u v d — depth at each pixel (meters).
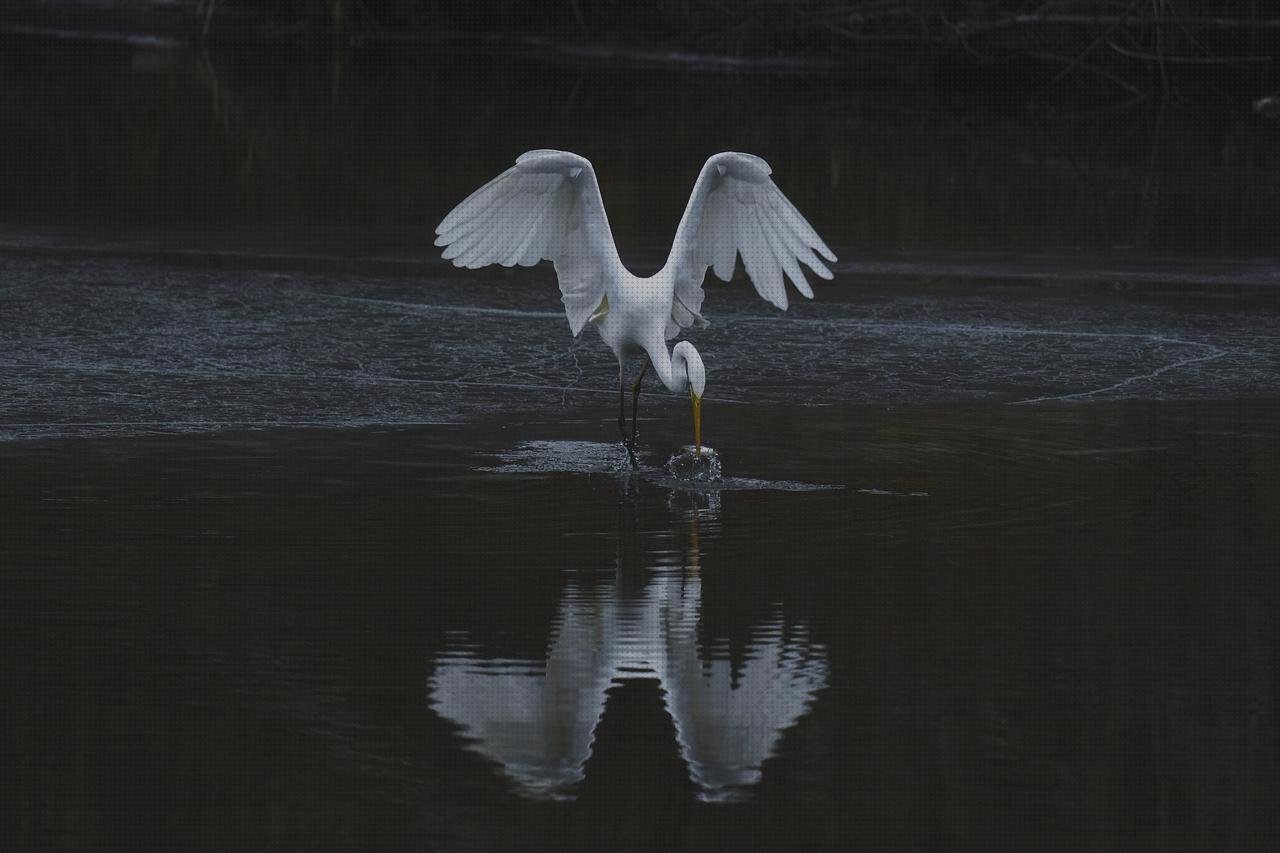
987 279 21.89
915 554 11.06
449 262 22.27
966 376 16.94
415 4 56.22
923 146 35.41
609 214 25.50
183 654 9.08
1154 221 26.55
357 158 31.22
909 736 8.18
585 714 8.42
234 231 23.95
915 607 10.00
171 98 39.31
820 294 20.91
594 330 18.77
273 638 9.35
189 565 10.59
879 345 18.25
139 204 25.89
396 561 10.78
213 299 19.58
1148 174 31.98
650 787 7.61
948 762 7.88
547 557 10.93
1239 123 40.94
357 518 11.73
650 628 9.62
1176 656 9.23
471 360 17.28
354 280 20.97
